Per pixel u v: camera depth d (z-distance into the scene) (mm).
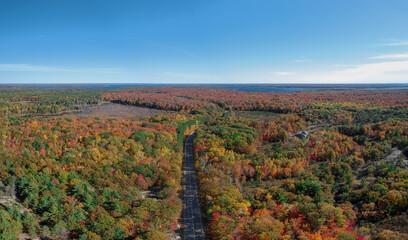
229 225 59531
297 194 79688
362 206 68125
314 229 57500
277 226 56812
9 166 75500
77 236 53375
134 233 58125
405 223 57250
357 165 106375
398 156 106812
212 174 93438
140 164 94438
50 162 81562
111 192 73938
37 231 54000
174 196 81062
